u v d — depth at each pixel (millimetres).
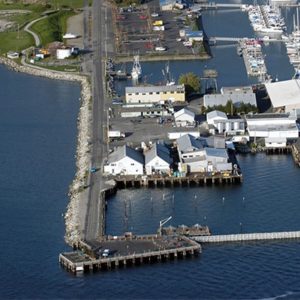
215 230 185000
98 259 172875
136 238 180125
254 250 177500
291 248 178000
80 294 166000
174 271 171750
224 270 171750
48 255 177750
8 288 168125
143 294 165250
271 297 163375
